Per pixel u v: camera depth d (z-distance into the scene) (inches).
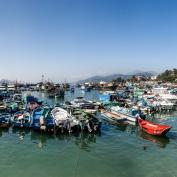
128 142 1441.9
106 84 7076.8
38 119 1659.7
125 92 4586.6
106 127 1824.6
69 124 1598.2
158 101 2923.2
